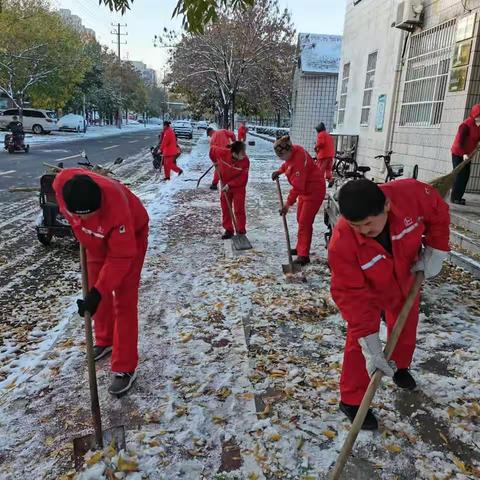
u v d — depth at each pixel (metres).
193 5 4.07
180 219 7.61
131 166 15.98
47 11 28.88
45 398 2.87
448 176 3.04
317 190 5.03
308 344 3.48
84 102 47.88
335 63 19.92
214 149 6.45
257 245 6.09
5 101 42.09
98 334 3.32
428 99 8.86
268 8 23.30
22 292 4.66
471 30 7.24
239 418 2.64
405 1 9.21
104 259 2.92
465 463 2.35
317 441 2.48
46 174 5.91
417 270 2.54
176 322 3.82
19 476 2.27
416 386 2.94
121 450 2.38
